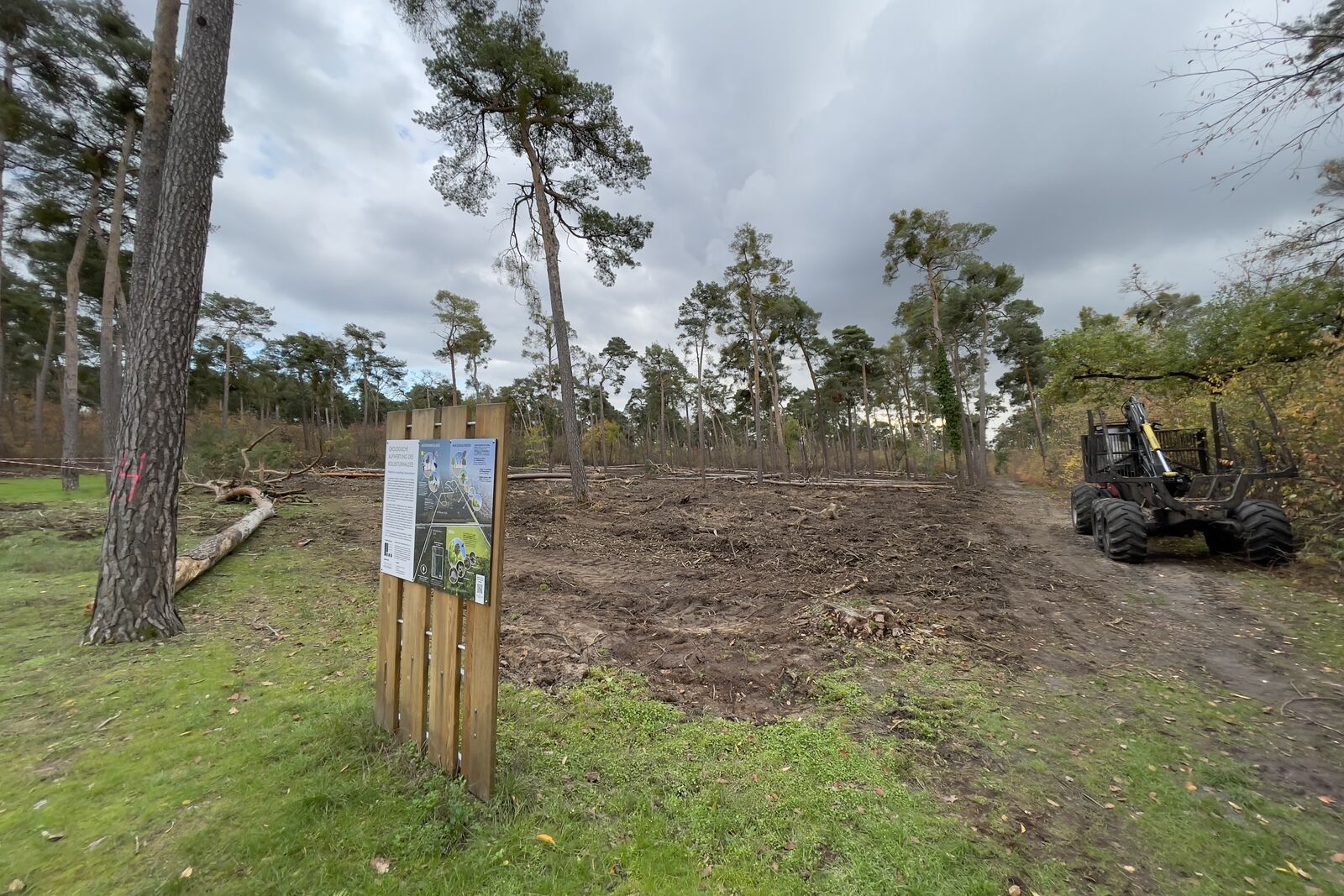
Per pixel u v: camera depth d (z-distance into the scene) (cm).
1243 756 262
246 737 262
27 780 227
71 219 1755
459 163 1361
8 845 189
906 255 2283
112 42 1464
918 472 3019
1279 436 644
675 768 247
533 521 1070
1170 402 993
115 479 394
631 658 388
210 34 423
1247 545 613
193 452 1377
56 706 292
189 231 416
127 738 261
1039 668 371
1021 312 2945
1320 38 446
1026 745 273
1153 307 1259
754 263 2305
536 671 358
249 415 4294
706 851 195
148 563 397
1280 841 205
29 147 1573
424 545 244
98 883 173
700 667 371
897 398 4031
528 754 254
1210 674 357
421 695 246
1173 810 222
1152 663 376
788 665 372
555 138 1357
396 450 269
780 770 248
